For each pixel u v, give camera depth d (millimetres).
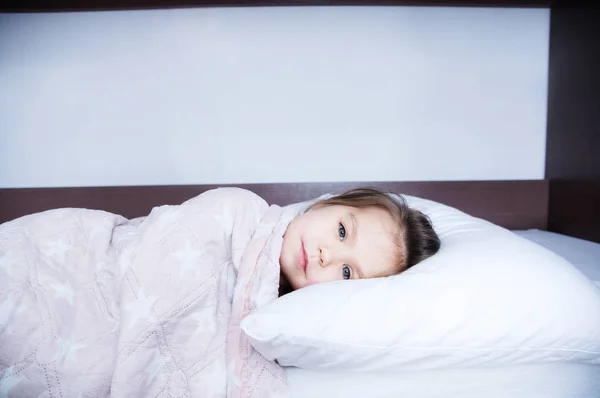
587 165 1269
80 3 1282
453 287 588
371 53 1396
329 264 762
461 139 1447
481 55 1427
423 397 576
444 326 553
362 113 1413
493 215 1437
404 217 857
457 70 1424
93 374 582
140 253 646
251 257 707
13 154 1364
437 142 1440
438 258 669
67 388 571
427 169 1446
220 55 1365
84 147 1372
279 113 1396
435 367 586
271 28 1367
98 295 658
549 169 1451
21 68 1332
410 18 1396
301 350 575
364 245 780
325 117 1406
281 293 882
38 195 1331
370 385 601
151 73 1358
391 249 791
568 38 1340
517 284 596
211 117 1383
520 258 644
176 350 614
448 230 872
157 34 1349
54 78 1342
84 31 1333
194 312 633
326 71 1393
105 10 1322
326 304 576
